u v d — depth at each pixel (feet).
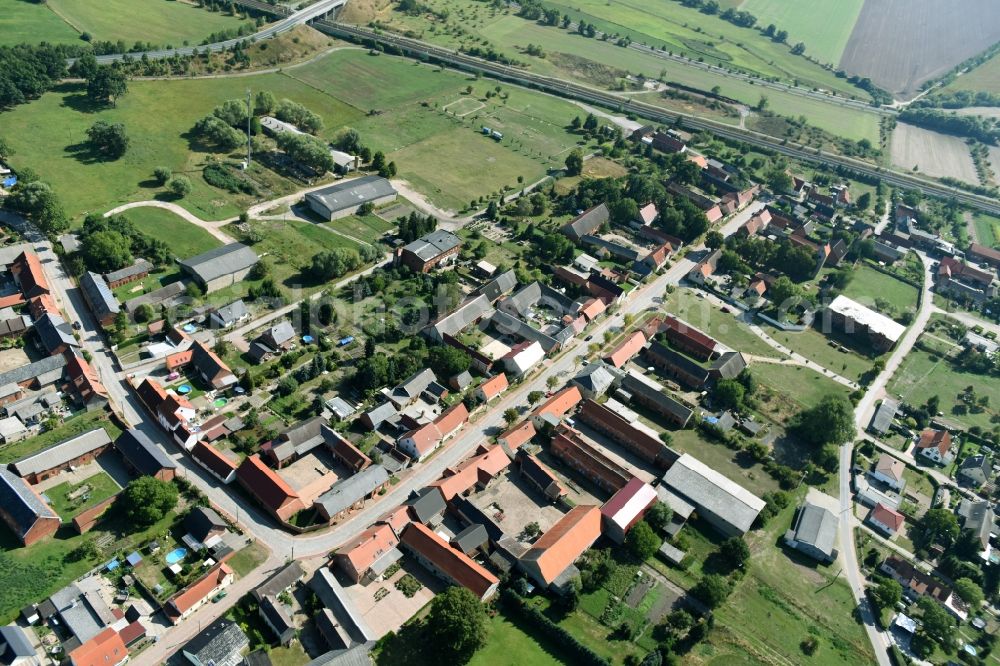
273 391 619.26
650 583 510.17
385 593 472.85
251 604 446.60
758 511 566.77
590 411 647.97
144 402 583.17
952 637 496.64
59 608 425.28
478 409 641.81
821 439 653.30
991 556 570.46
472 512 529.04
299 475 551.59
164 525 491.72
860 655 486.38
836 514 595.47
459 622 425.69
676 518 558.97
